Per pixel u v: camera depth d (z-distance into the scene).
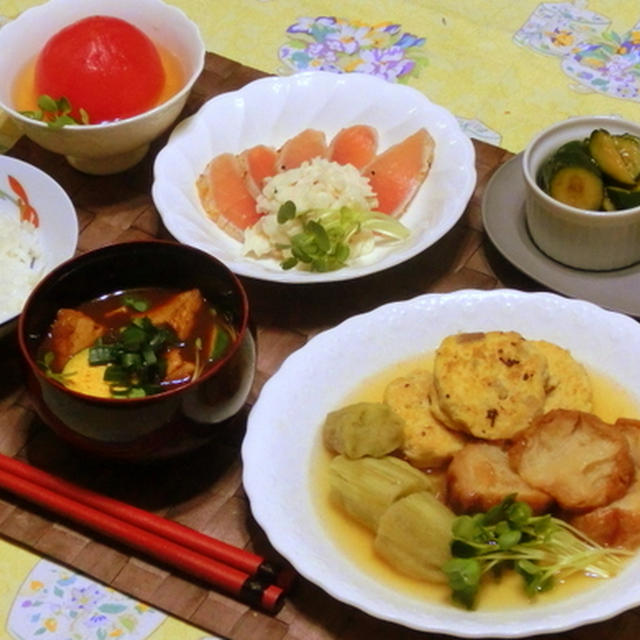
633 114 0.94
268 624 0.66
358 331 0.75
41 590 0.69
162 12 0.90
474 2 1.03
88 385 0.70
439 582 0.65
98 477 0.73
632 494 0.66
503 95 0.95
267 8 1.03
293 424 0.72
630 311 0.77
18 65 0.89
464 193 0.82
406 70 0.97
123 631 0.67
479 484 0.66
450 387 0.69
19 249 0.80
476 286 0.81
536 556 0.65
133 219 0.86
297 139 0.87
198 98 0.93
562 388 0.71
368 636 0.66
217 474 0.73
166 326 0.72
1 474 0.71
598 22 1.00
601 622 0.65
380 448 0.69
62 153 0.85
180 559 0.68
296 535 0.66
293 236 0.81
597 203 0.78
